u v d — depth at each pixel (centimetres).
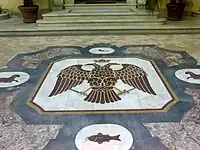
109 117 302
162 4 827
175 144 254
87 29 696
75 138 264
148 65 464
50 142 259
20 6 770
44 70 445
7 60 499
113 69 440
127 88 374
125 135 268
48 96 354
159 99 344
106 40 638
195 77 413
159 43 607
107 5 855
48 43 616
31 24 756
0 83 395
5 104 333
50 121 295
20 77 417
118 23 726
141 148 249
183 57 508
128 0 852
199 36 664
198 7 838
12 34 690
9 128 282
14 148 250
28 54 535
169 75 421
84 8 854
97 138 263
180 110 316
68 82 394
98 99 344
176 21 775
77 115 307
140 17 752
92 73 423
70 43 614
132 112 313
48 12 818
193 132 273
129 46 585
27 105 330
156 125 286
